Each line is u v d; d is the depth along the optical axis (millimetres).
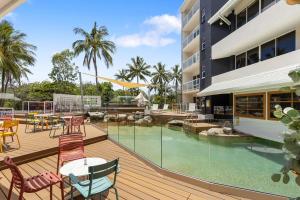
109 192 4566
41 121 12055
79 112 19016
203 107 20844
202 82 21016
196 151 8117
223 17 17234
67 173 3701
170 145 9000
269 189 4523
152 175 5641
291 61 9367
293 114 1271
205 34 20172
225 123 14367
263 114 10727
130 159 7168
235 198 4352
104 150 8422
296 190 4340
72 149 5441
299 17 9164
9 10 3748
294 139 1241
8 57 25000
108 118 14477
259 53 13141
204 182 4855
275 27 10312
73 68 41062
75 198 4270
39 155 7164
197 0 22938
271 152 7953
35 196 4348
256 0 14031
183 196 4426
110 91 44156
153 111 22750
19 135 10344
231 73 15219
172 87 51188
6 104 26062
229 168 6105
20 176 3254
